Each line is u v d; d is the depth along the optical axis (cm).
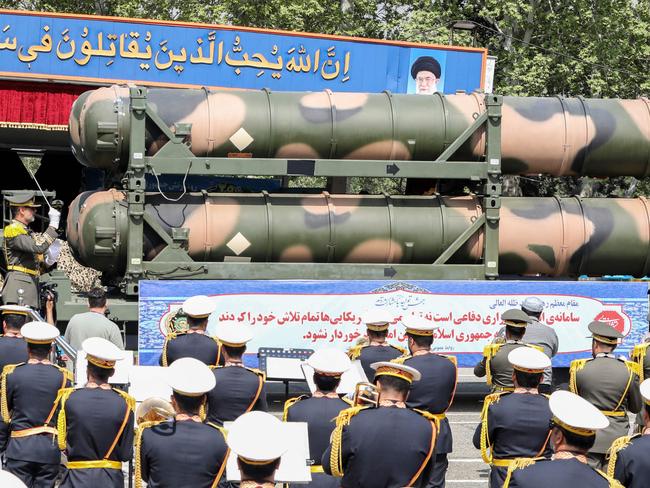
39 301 1435
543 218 1554
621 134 1562
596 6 4025
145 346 1403
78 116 1466
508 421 807
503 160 1559
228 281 1419
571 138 1549
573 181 4034
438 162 1508
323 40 2356
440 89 2441
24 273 1405
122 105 1438
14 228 1391
